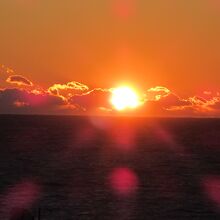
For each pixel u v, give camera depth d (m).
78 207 106.06
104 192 124.00
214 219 98.44
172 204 110.88
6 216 96.56
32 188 128.75
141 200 114.62
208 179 150.75
